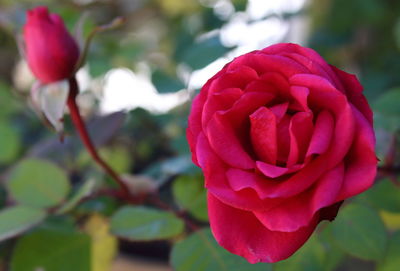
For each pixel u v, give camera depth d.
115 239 0.46
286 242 0.30
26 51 0.39
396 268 0.38
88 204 0.44
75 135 0.50
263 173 0.30
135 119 0.59
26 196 0.42
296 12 0.70
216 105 0.31
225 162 0.30
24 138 0.60
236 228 0.30
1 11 0.54
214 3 0.66
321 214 0.31
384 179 0.40
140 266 0.54
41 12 0.38
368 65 0.77
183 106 0.55
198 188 0.41
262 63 0.31
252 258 0.30
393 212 0.40
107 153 0.58
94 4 0.75
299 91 0.30
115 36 0.64
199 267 0.38
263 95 0.31
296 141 0.29
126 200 0.43
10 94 0.54
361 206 0.39
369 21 0.71
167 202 0.47
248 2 0.63
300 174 0.29
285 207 0.30
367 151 0.29
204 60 0.53
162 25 0.85
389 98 0.42
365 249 0.38
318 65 0.31
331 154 0.29
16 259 0.40
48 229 0.41
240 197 0.30
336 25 0.71
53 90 0.38
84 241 0.41
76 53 0.39
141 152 0.60
